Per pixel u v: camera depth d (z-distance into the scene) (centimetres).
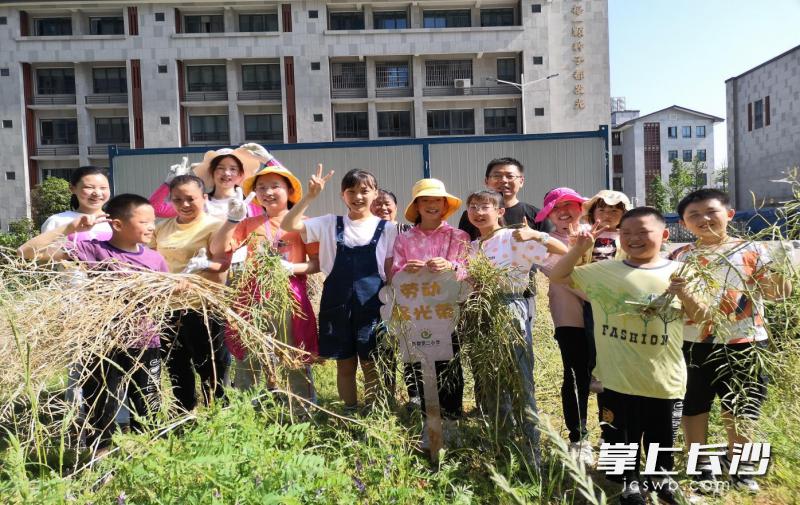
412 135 2805
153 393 295
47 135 2769
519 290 302
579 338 317
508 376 281
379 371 304
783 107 2862
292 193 372
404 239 331
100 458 222
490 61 2812
